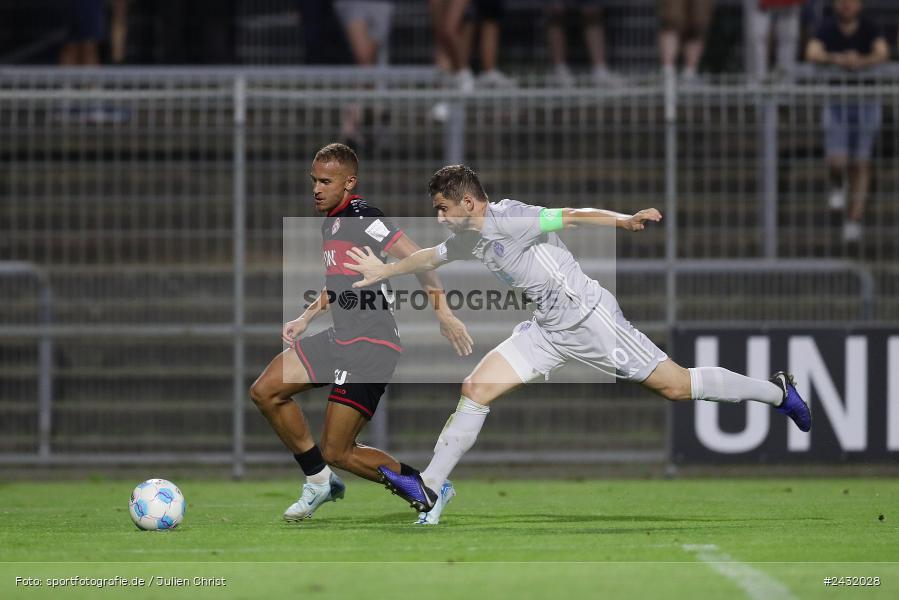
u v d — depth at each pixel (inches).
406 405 1438.2
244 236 1454.2
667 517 994.7
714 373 920.3
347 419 890.1
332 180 899.4
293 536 849.5
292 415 927.7
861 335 1400.1
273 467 1486.2
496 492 1268.5
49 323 1487.5
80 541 828.0
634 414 1476.4
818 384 1401.3
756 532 872.9
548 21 1987.0
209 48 2198.6
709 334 1408.7
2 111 1681.8
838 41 1716.3
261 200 1514.5
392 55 2209.6
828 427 1401.3
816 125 1478.8
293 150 1695.4
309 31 1977.1
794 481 1398.9
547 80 1541.6
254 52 2209.6
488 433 1473.9
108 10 2124.8
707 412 1408.7
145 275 1518.2
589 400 1471.5
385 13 1900.8
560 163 1552.7
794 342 1401.3
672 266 1433.3
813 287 1476.4
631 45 2197.3
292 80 1517.0
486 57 1924.2
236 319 1448.1
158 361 1504.7
